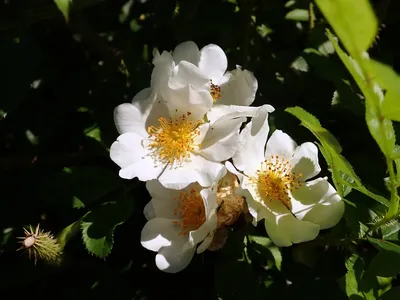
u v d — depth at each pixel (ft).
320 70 0.99
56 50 1.07
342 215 0.86
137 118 0.88
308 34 1.09
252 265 0.93
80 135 1.07
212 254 1.00
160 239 0.87
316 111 1.04
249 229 0.92
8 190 1.05
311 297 0.87
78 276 1.05
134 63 1.04
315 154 0.88
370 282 0.87
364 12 0.52
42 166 1.07
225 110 0.91
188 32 1.07
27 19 0.99
